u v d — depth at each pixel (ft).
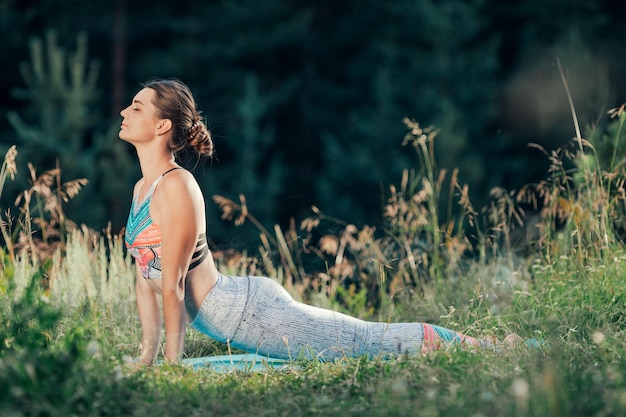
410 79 78.95
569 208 23.59
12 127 78.69
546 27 83.41
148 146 18.72
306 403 13.79
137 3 89.71
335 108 89.86
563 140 70.95
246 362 17.97
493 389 13.39
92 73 64.75
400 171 70.59
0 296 18.15
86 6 86.07
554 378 12.04
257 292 18.95
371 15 89.10
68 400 12.49
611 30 81.05
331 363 17.38
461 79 78.13
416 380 14.30
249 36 86.74
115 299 22.84
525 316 20.88
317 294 26.45
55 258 23.44
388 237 28.50
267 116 86.74
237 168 73.41
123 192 61.57
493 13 85.61
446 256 27.45
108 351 16.10
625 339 17.80
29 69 82.69
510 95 79.51
